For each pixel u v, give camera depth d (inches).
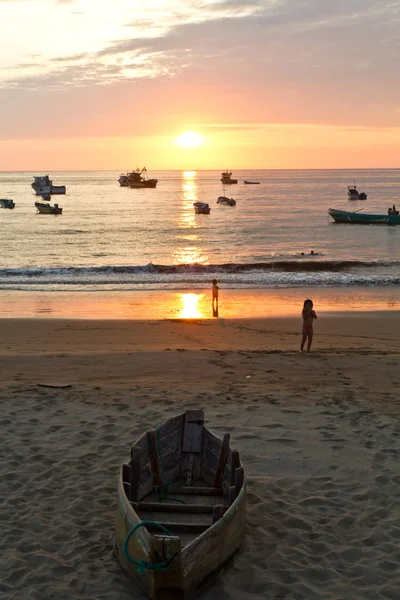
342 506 310.5
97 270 1641.2
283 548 271.9
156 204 4847.4
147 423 421.7
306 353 678.5
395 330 942.4
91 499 315.6
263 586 242.5
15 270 1603.1
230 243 2422.5
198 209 3885.3
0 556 261.4
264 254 2086.6
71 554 266.2
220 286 1425.9
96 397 484.4
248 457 368.8
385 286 1427.2
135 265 1756.9
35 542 273.4
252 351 690.8
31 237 2544.3
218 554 243.4
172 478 322.0
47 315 1075.9
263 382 536.7
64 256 2025.1
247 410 451.5
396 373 574.2
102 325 955.3
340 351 728.3
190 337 869.8
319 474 347.3
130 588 240.7
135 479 288.2
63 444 385.7
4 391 500.4
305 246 2320.4
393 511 304.2
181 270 1676.9
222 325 964.0
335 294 1325.0
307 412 447.2
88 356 648.4
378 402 474.6
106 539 279.1
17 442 387.5
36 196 5994.1
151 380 544.7
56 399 478.0
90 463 358.6
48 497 316.8
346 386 523.8
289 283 1466.5
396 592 238.4
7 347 787.4
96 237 2573.8
